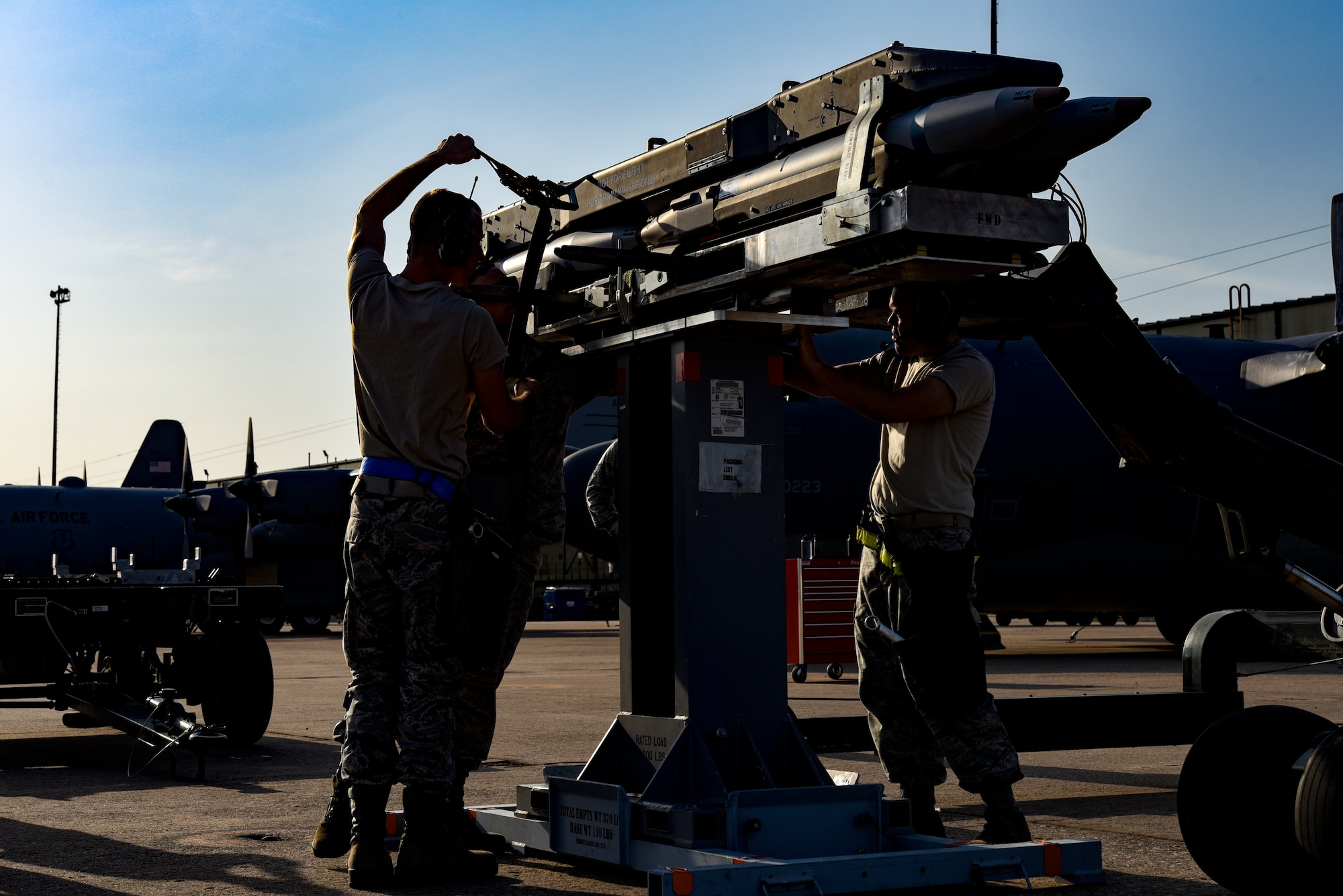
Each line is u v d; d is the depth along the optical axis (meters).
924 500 3.99
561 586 38.59
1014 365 16.28
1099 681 12.60
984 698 3.92
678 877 3.01
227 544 28.11
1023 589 16.61
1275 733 3.19
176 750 6.19
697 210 3.79
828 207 3.22
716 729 3.55
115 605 7.32
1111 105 3.31
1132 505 16.39
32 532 25.47
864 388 3.77
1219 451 5.24
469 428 4.23
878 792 3.57
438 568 3.50
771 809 3.39
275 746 7.63
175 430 32.88
